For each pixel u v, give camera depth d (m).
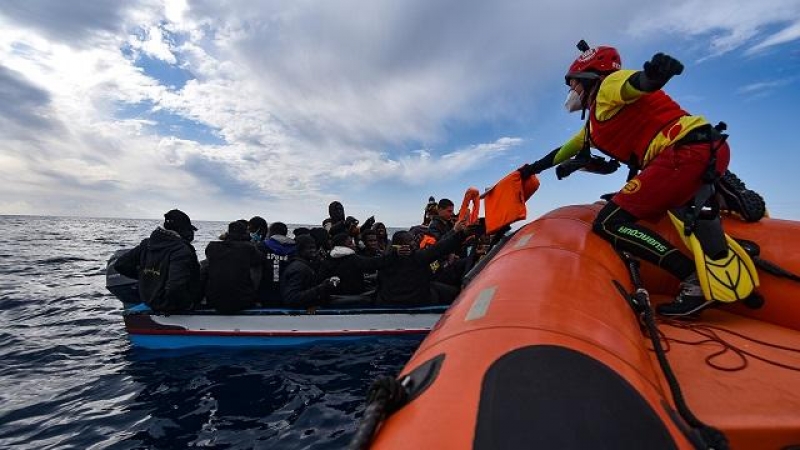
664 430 0.97
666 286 2.65
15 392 4.61
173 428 3.86
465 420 0.90
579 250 2.21
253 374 5.15
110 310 8.53
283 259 7.12
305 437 3.71
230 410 4.21
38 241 29.39
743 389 1.58
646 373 1.29
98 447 3.55
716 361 1.81
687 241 2.29
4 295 9.73
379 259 6.56
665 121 2.39
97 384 4.84
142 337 6.16
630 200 2.38
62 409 4.22
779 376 1.68
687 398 1.53
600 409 0.94
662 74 2.07
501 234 3.61
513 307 1.46
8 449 3.52
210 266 6.25
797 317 2.15
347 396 4.55
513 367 1.06
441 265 7.45
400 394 1.07
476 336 1.28
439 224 7.82
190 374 5.16
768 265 2.20
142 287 6.19
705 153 2.21
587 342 1.24
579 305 1.52
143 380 4.96
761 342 1.99
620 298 1.85
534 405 0.92
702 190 2.25
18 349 6.02
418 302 6.57
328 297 6.66
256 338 6.25
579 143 3.23
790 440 1.34
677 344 1.99
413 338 6.51
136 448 3.54
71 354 5.86
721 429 1.36
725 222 2.53
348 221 8.67
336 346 6.21
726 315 2.38
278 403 4.37
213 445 3.58
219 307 6.20
